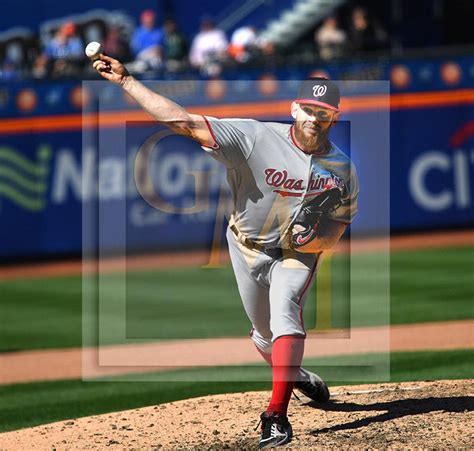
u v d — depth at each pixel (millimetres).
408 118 56688
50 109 52594
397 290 43156
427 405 21344
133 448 19766
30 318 40781
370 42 64500
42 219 53125
